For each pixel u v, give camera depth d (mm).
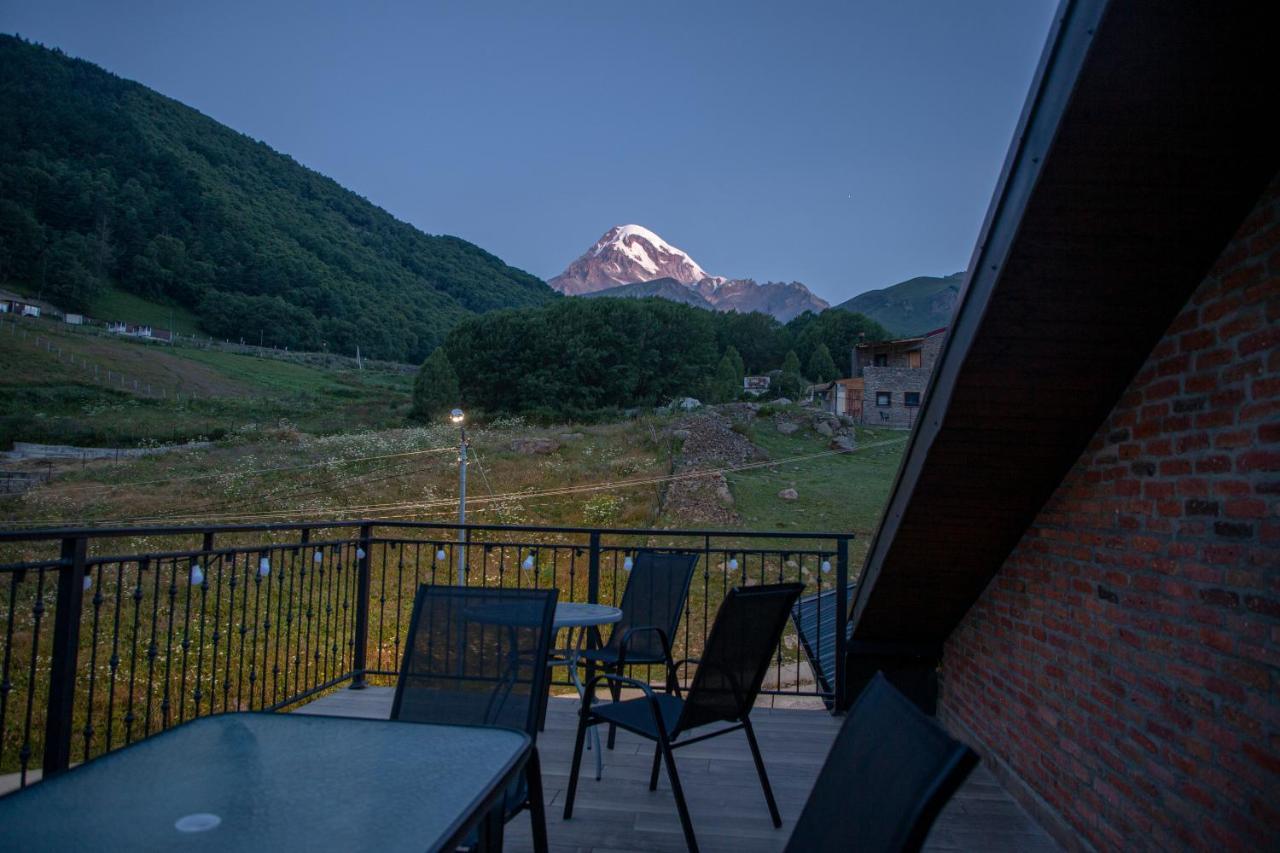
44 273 70438
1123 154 1754
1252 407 1837
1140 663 2285
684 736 3789
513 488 18266
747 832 2730
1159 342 2232
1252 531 1821
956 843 2725
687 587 3926
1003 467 2762
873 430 29078
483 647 2182
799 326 64000
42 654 8094
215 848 1054
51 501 17500
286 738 1562
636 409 35469
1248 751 1808
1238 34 1487
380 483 18906
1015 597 3213
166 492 18391
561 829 2740
